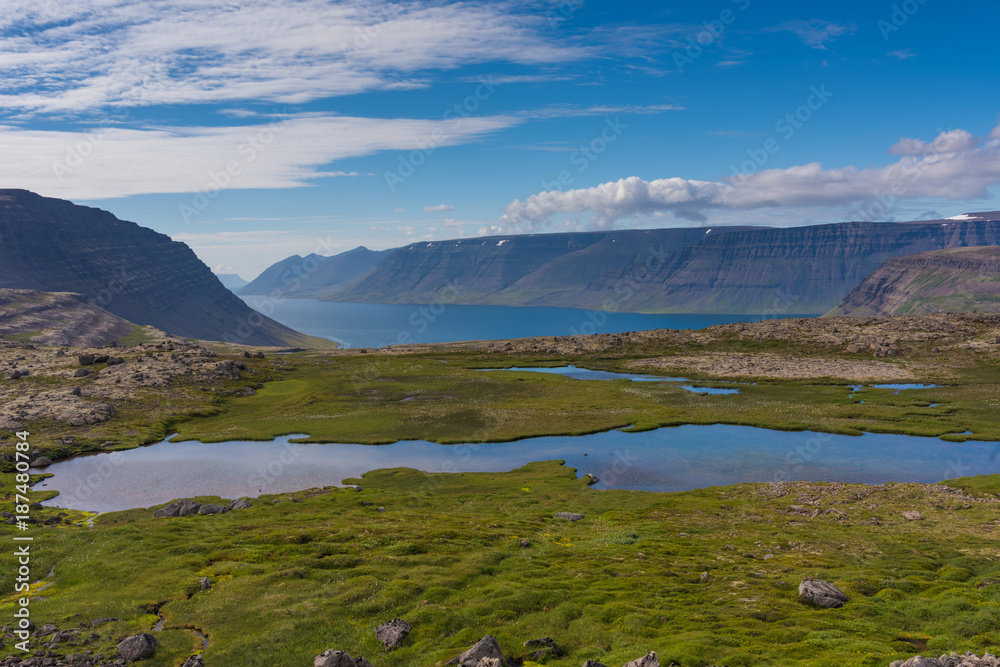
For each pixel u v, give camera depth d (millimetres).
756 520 60531
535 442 105000
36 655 32406
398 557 48312
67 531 55969
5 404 117750
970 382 143000
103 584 43750
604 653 30906
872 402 127938
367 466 90625
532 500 70750
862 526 57094
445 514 64500
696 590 40250
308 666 31453
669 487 79125
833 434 106125
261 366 188625
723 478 82375
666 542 52781
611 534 55438
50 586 43969
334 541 52906
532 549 51031
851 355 181875
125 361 163000
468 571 44906
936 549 48000
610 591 40219
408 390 152875
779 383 156375
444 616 36562
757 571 43469
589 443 103500
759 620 34281
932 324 199125
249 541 52906
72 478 83438
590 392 148125
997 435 100312
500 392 149750
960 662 24859
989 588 37188
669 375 175750
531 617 36344
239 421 121000
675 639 31703
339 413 127688
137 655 32219
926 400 126750
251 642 33938
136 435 107062
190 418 123625
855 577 41375
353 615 37562
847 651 28469
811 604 36750
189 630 36094
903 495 67625
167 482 81875
